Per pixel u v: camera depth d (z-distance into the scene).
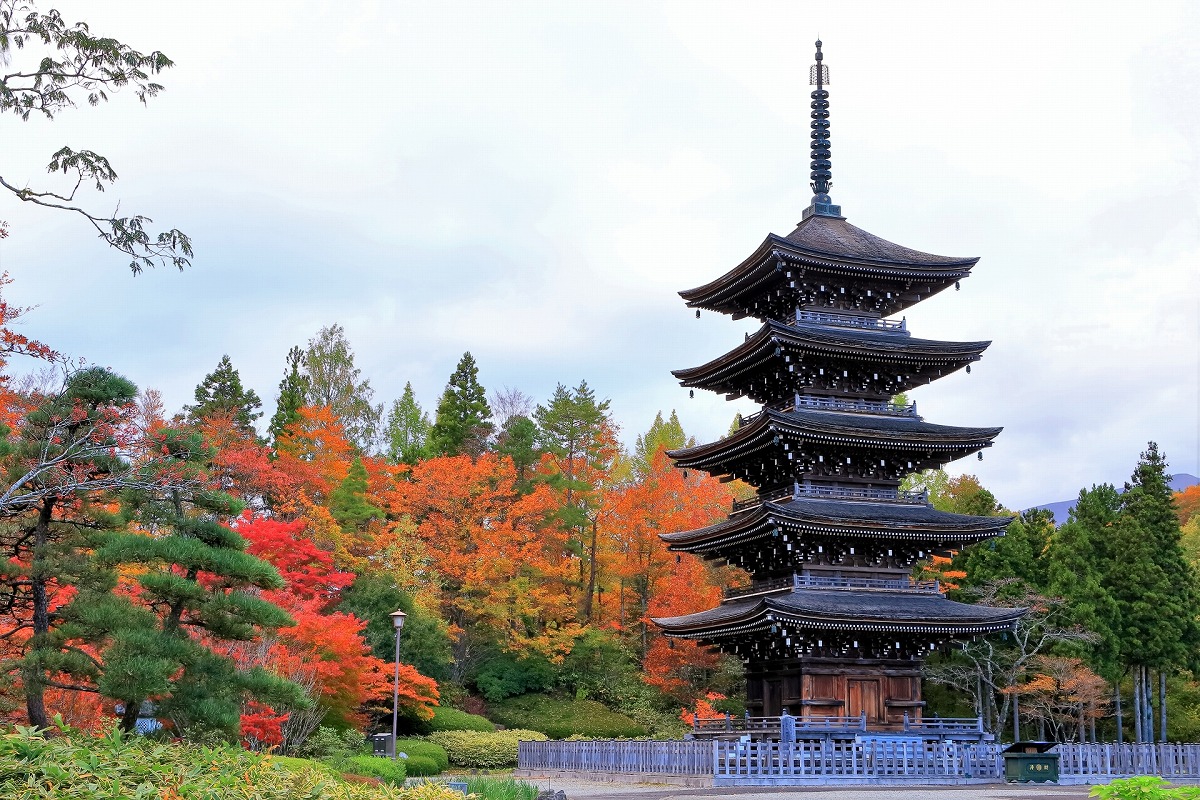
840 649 54.50
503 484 83.81
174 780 19.20
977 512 84.31
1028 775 48.53
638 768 50.31
